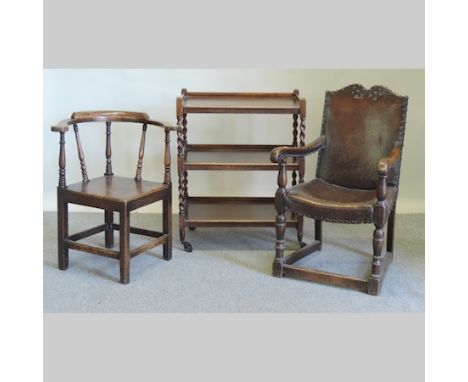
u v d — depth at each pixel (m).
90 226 4.60
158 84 4.79
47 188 4.98
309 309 3.33
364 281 3.52
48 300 3.39
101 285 3.60
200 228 4.60
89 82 4.80
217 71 4.76
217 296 3.47
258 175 4.97
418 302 3.42
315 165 4.93
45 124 4.88
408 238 4.44
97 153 4.92
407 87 4.80
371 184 3.91
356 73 4.77
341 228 4.66
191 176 4.96
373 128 3.90
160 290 3.54
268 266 3.90
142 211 4.97
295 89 4.45
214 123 4.84
